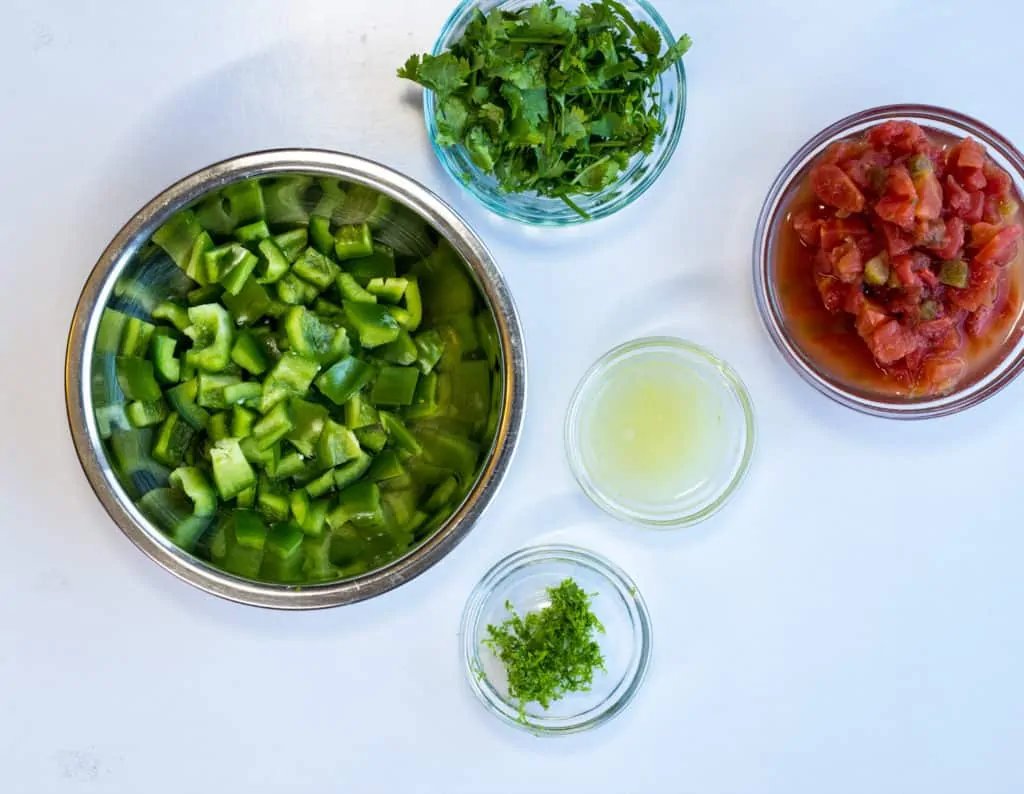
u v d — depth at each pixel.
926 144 0.50
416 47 0.53
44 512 0.54
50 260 0.54
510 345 0.49
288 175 0.48
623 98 0.51
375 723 0.55
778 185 0.52
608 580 0.56
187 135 0.53
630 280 0.55
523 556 0.55
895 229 0.49
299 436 0.52
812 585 0.56
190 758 0.55
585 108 0.51
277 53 0.53
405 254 0.52
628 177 0.54
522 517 0.55
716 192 0.54
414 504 0.53
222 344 0.50
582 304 0.55
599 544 0.55
